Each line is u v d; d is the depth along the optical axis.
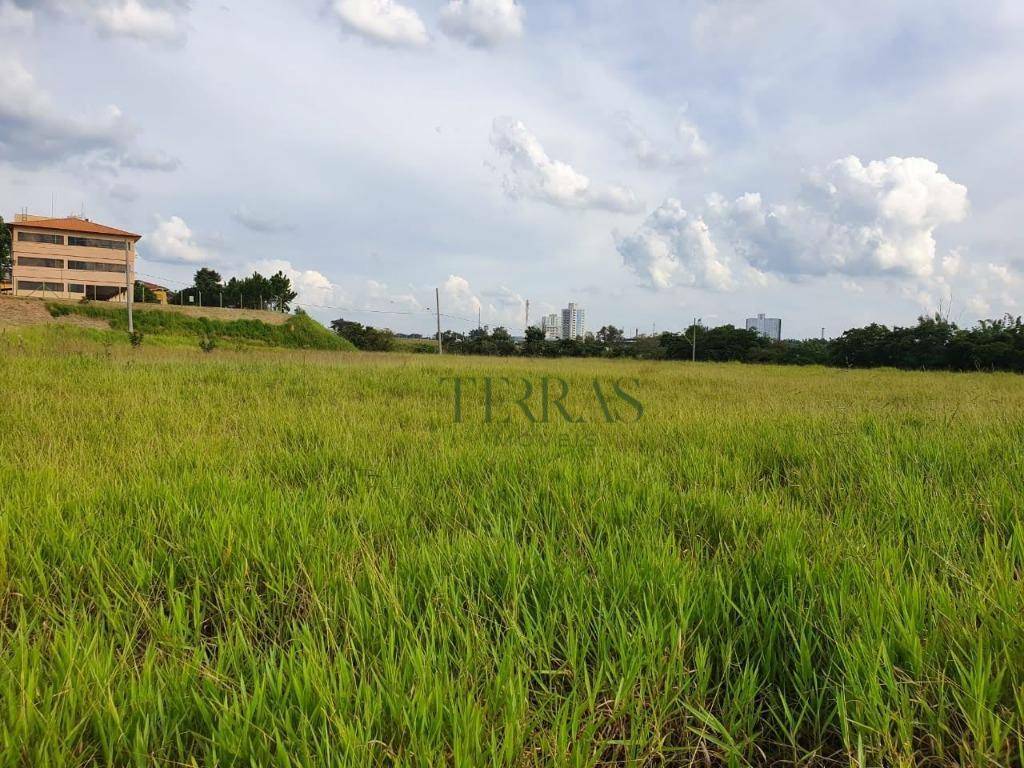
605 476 3.89
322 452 4.68
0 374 9.80
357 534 2.71
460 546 2.56
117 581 2.24
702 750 1.53
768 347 57.62
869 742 1.47
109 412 6.66
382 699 1.54
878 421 6.06
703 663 1.69
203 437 5.25
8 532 2.61
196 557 2.52
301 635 1.83
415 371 14.95
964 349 39.06
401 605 2.04
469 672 1.63
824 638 1.87
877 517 3.02
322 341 56.47
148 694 1.53
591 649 1.88
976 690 1.44
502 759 1.34
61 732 1.45
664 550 2.40
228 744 1.36
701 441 5.36
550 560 2.34
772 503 3.21
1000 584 1.94
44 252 65.25
